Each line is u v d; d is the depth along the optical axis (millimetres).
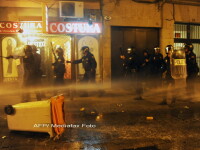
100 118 7082
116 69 12141
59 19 11102
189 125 6480
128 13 11977
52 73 11289
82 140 5422
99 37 11570
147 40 12664
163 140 5438
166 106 8641
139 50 12547
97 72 11703
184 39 13508
